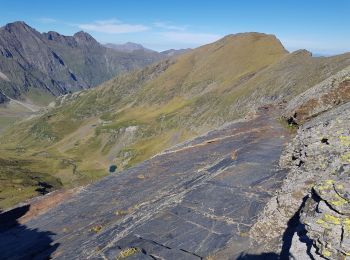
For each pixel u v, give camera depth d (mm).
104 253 19812
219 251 17281
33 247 28250
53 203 38875
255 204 20562
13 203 107250
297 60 138875
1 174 152625
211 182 24844
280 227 17125
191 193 23891
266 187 22234
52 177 164625
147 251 18641
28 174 161875
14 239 31969
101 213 29453
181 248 18281
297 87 104250
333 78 35156
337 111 27141
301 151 22594
